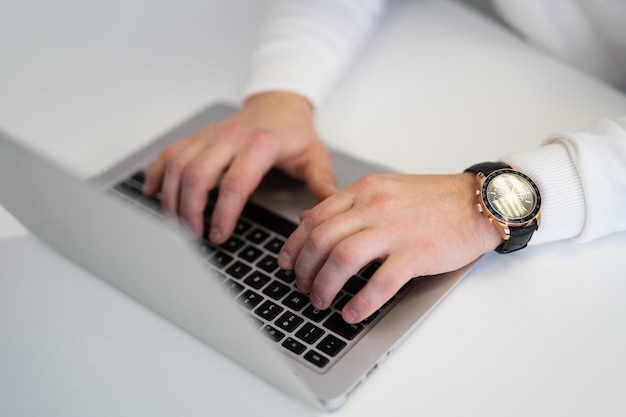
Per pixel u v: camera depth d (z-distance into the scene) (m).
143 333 0.62
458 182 0.71
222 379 0.57
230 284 0.66
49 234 0.67
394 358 0.58
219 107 0.94
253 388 0.56
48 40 1.12
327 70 0.95
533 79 0.93
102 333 0.63
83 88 1.00
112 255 0.58
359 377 0.55
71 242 0.64
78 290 0.68
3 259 0.72
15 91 1.01
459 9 1.08
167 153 0.80
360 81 0.97
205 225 0.76
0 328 0.64
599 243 0.69
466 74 0.96
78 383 0.58
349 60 1.00
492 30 1.03
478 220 0.67
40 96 0.99
